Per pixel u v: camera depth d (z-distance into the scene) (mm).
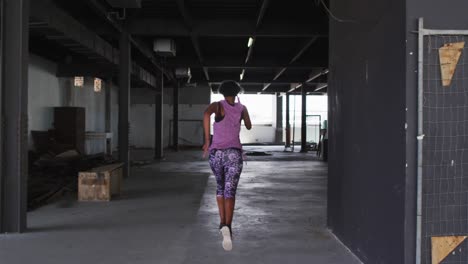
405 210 3037
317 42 12867
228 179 4062
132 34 10477
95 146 15758
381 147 3443
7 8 4895
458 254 3082
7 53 4898
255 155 19453
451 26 3045
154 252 4211
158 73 16875
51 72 13633
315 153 21047
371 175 3662
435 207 3072
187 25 9922
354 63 4148
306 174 11391
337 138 4766
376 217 3547
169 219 5680
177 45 13547
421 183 3027
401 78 3088
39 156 11812
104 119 19188
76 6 9398
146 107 25531
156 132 17000
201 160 16266
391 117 3256
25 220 5066
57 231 5027
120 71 10383
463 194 3078
